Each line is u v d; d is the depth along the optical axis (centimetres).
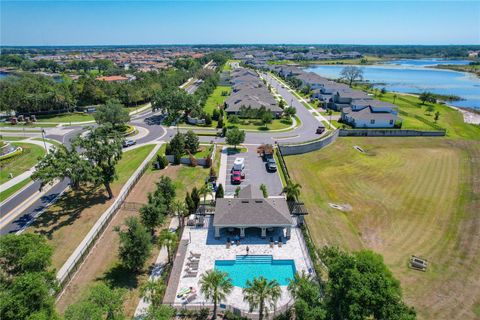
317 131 9362
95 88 12656
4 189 5781
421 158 7731
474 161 7519
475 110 13788
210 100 13938
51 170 4612
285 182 6244
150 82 14662
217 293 3150
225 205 4659
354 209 5459
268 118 9881
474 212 5362
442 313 3409
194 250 4272
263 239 4506
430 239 4694
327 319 2748
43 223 4756
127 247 3656
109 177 5309
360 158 7706
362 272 2778
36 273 2753
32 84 12325
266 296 3017
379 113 10281
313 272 3869
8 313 2353
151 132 9369
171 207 4634
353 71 19700
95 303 2709
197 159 6981
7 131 9362
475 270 4059
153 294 3359
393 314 2512
